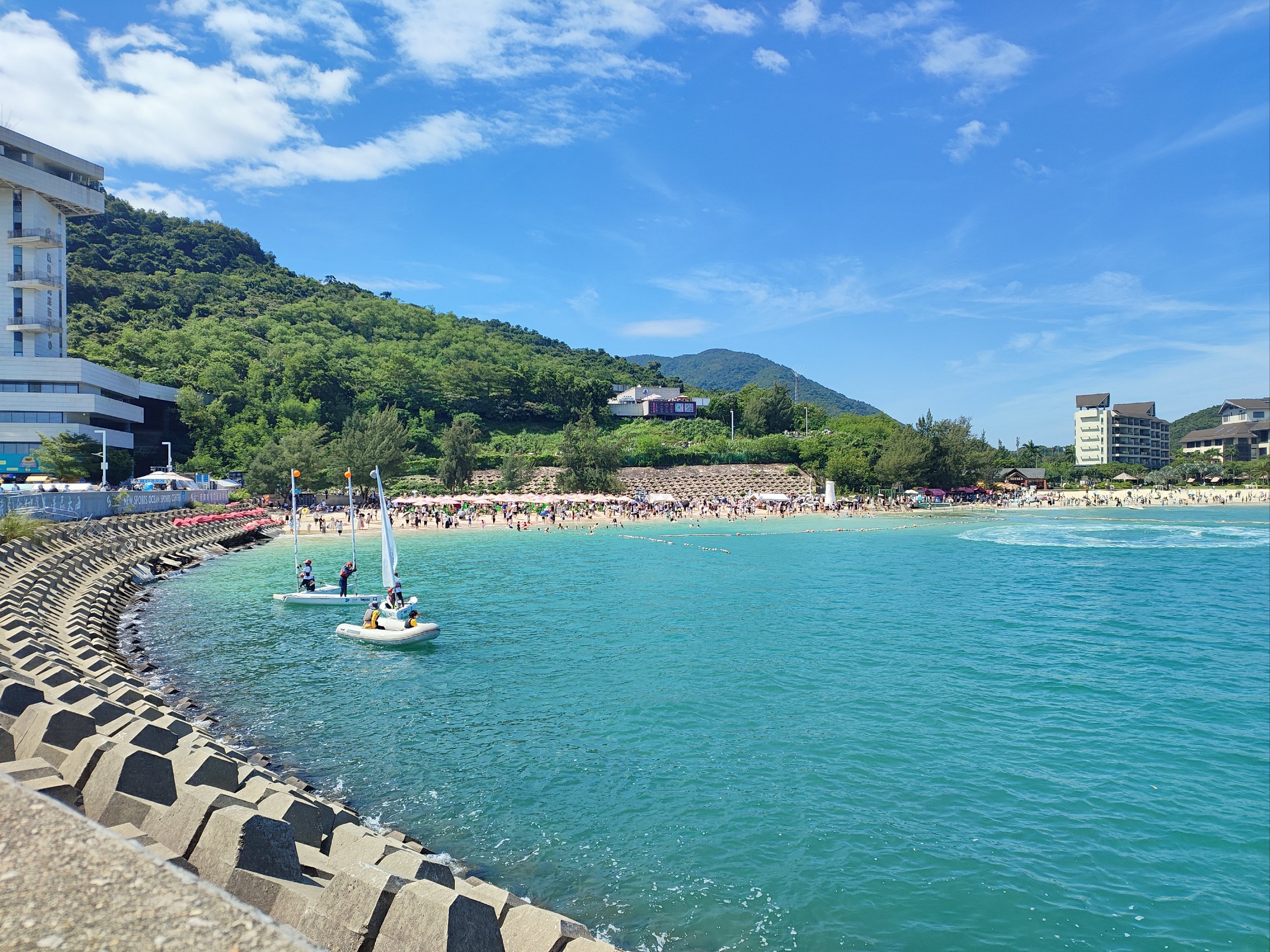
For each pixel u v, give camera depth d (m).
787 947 12.15
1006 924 13.02
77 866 4.62
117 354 129.25
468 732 21.06
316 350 148.12
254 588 45.91
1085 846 15.75
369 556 62.41
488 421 156.62
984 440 162.75
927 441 132.75
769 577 51.94
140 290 171.25
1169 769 19.64
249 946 3.78
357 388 148.12
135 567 46.84
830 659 29.62
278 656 29.12
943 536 83.56
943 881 14.25
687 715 22.67
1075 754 20.55
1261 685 27.02
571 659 29.03
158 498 75.69
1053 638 34.19
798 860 14.77
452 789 17.34
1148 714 23.77
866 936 12.58
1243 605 43.09
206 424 120.25
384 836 14.13
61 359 93.44
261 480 97.38
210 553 61.28
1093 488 168.50
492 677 26.41
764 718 22.62
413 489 112.88
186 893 4.34
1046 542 77.06
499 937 6.45
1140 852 15.54
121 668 25.09
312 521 90.75
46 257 98.50
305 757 18.91
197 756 10.53
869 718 22.84
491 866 14.15
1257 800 17.88
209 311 175.62
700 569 55.78
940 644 32.59
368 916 6.36
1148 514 120.38
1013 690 26.03
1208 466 171.62
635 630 34.31
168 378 126.50
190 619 36.31
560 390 160.50
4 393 90.31
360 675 26.48
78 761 9.47
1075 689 26.27
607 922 12.61
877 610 40.09
